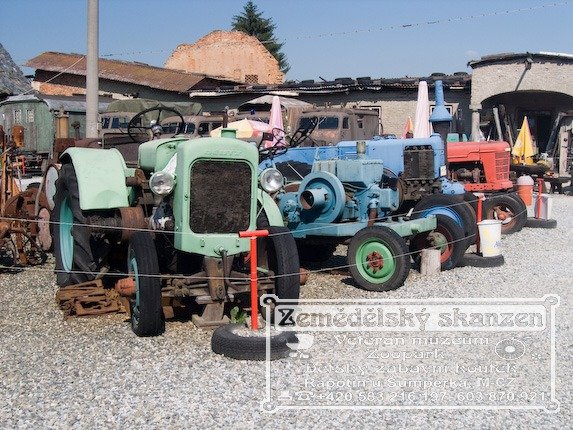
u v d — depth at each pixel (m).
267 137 9.46
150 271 5.82
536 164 18.50
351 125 16.17
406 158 10.01
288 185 8.68
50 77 31.19
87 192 6.71
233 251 6.19
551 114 24.06
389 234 7.59
